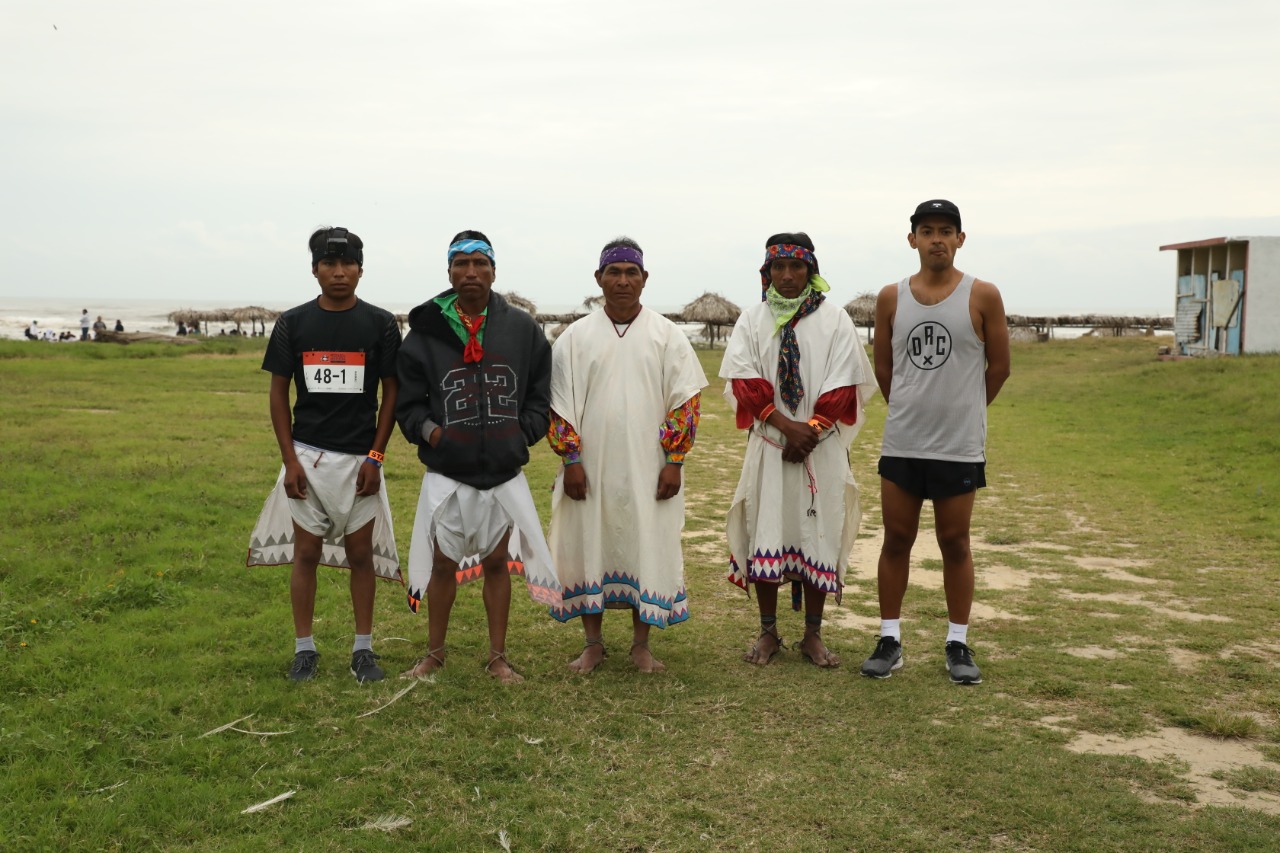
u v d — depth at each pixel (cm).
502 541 500
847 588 688
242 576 668
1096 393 1912
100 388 2030
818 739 427
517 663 525
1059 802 369
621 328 516
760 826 355
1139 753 415
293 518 495
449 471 493
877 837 347
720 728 438
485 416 491
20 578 643
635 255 506
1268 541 812
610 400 511
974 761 404
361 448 502
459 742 416
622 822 356
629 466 509
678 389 513
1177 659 535
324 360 491
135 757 396
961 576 511
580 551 523
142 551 714
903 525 513
